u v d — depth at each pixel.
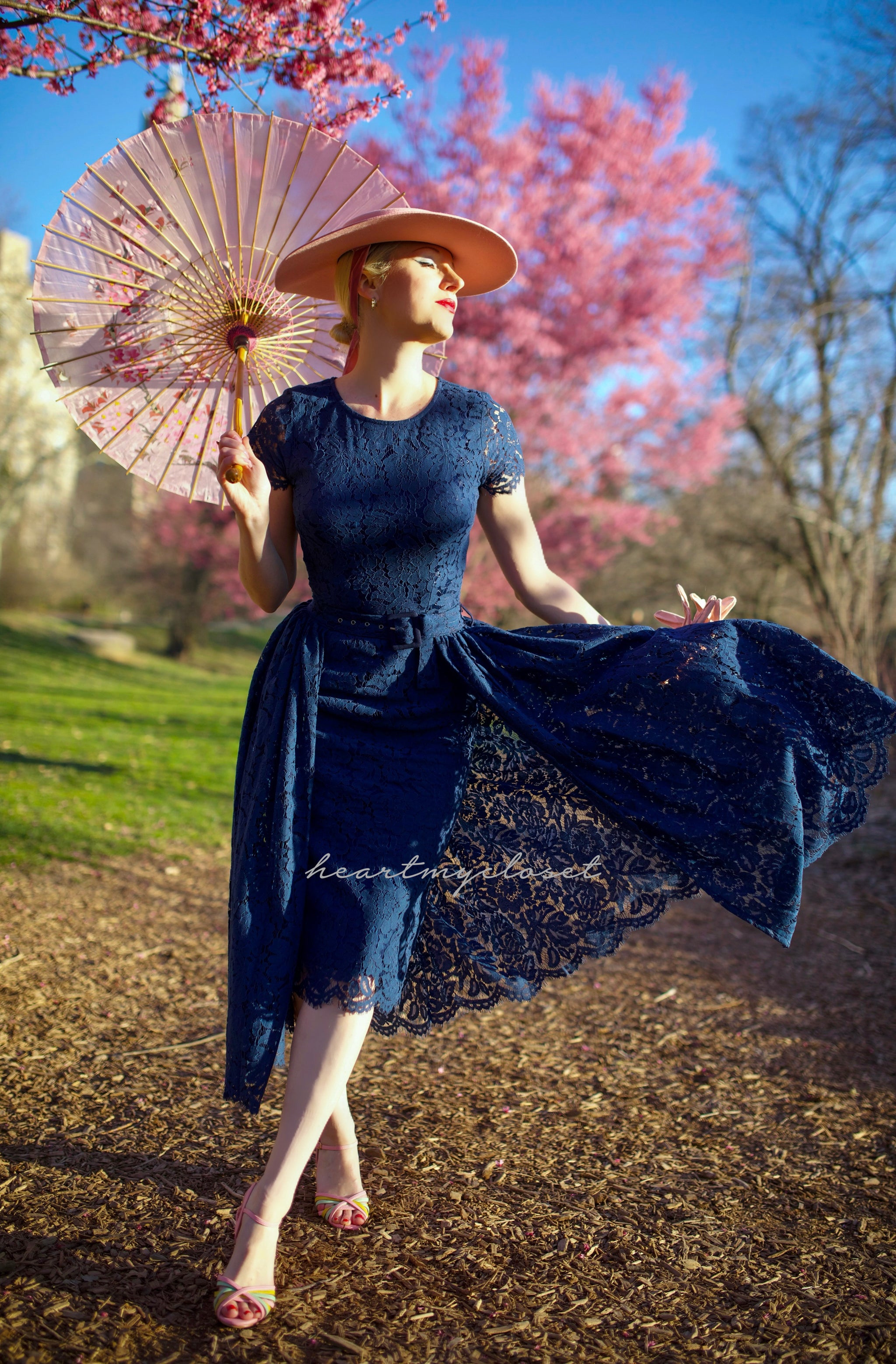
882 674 11.30
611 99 12.66
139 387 2.28
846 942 4.82
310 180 2.13
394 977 1.78
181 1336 1.61
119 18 3.24
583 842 2.04
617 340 12.88
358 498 1.85
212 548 19.72
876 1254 1.96
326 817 1.81
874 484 12.34
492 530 2.10
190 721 14.39
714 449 14.17
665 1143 2.48
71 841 6.19
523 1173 2.28
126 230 2.14
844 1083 2.95
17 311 22.50
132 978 3.71
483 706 2.01
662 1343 1.64
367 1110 2.61
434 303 1.93
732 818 1.87
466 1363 1.57
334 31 3.41
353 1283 1.79
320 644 1.89
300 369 2.33
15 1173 2.14
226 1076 1.75
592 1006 3.67
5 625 25.78
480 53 11.70
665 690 1.94
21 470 27.78
